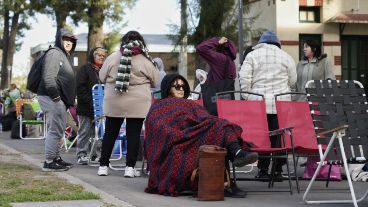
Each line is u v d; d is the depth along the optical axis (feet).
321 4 82.12
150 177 28.27
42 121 69.87
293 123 32.78
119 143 45.42
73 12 96.48
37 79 36.22
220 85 34.27
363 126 26.22
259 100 32.55
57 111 35.86
